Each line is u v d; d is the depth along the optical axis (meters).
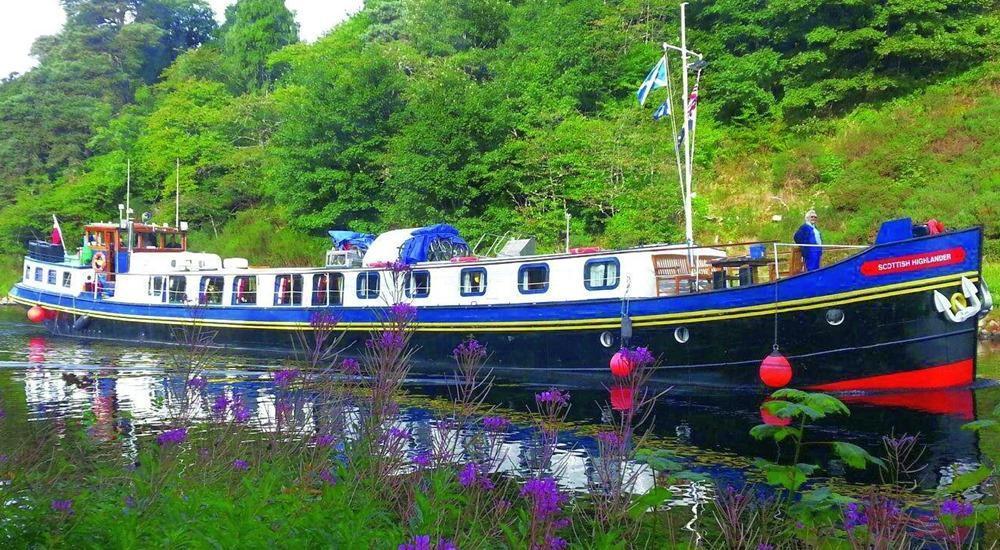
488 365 18.09
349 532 4.14
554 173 34.06
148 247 27.44
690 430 11.84
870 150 33.84
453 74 38.62
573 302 16.94
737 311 15.14
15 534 4.29
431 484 5.32
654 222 31.98
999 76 34.84
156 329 24.41
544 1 44.78
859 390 14.47
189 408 7.32
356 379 6.42
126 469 6.75
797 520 5.62
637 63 38.56
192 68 65.31
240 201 48.97
